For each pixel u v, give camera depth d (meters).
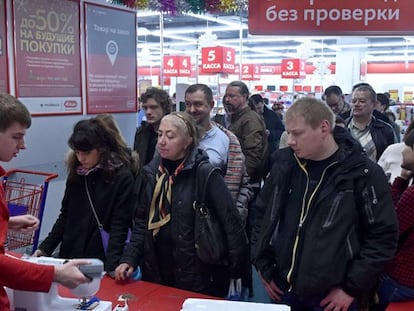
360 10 2.90
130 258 2.15
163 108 3.19
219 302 1.56
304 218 1.80
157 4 3.82
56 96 4.07
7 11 3.61
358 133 3.58
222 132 2.91
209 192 2.06
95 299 1.68
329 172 1.78
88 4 4.31
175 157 2.10
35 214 2.86
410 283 1.97
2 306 1.38
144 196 2.21
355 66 17.73
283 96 15.41
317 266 1.72
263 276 1.98
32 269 1.35
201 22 12.32
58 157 4.15
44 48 3.93
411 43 16.38
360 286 1.73
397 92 18.55
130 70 4.90
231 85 3.65
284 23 3.00
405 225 1.93
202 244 2.02
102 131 2.33
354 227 1.76
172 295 1.93
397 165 2.94
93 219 2.35
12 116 1.42
